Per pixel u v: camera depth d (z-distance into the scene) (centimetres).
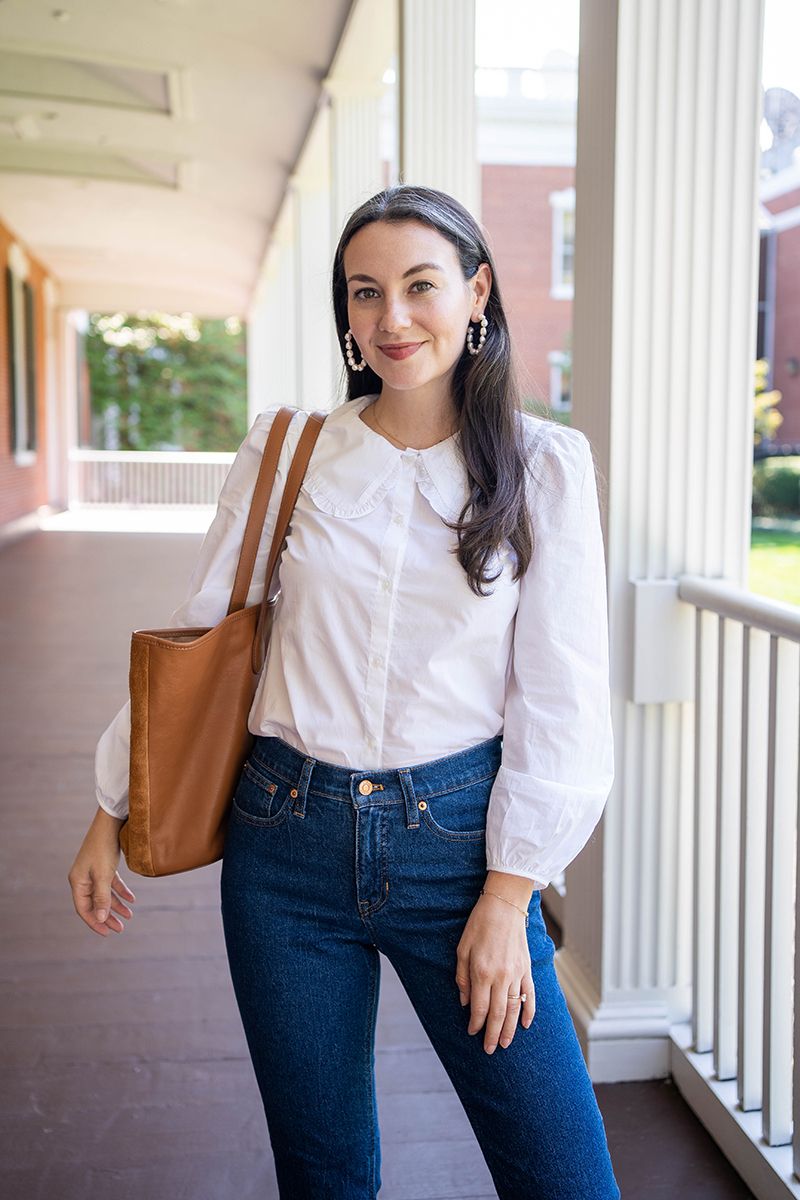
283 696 120
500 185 1831
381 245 109
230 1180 183
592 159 202
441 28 412
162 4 596
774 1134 176
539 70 1755
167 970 257
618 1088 211
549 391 1875
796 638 160
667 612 200
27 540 1251
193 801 128
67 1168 185
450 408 117
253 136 862
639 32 187
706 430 199
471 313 115
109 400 3108
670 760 209
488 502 111
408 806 113
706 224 193
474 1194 181
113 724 133
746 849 184
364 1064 122
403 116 412
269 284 1552
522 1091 110
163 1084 211
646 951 214
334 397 137
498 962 109
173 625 130
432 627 113
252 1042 120
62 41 661
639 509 199
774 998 174
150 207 1178
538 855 110
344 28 598
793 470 1329
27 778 396
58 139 916
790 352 1631
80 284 1772
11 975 253
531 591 113
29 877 309
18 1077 212
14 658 597
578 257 212
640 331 194
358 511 115
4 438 1240
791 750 170
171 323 3109
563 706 111
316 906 117
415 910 115
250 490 125
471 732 116
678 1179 184
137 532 1371
